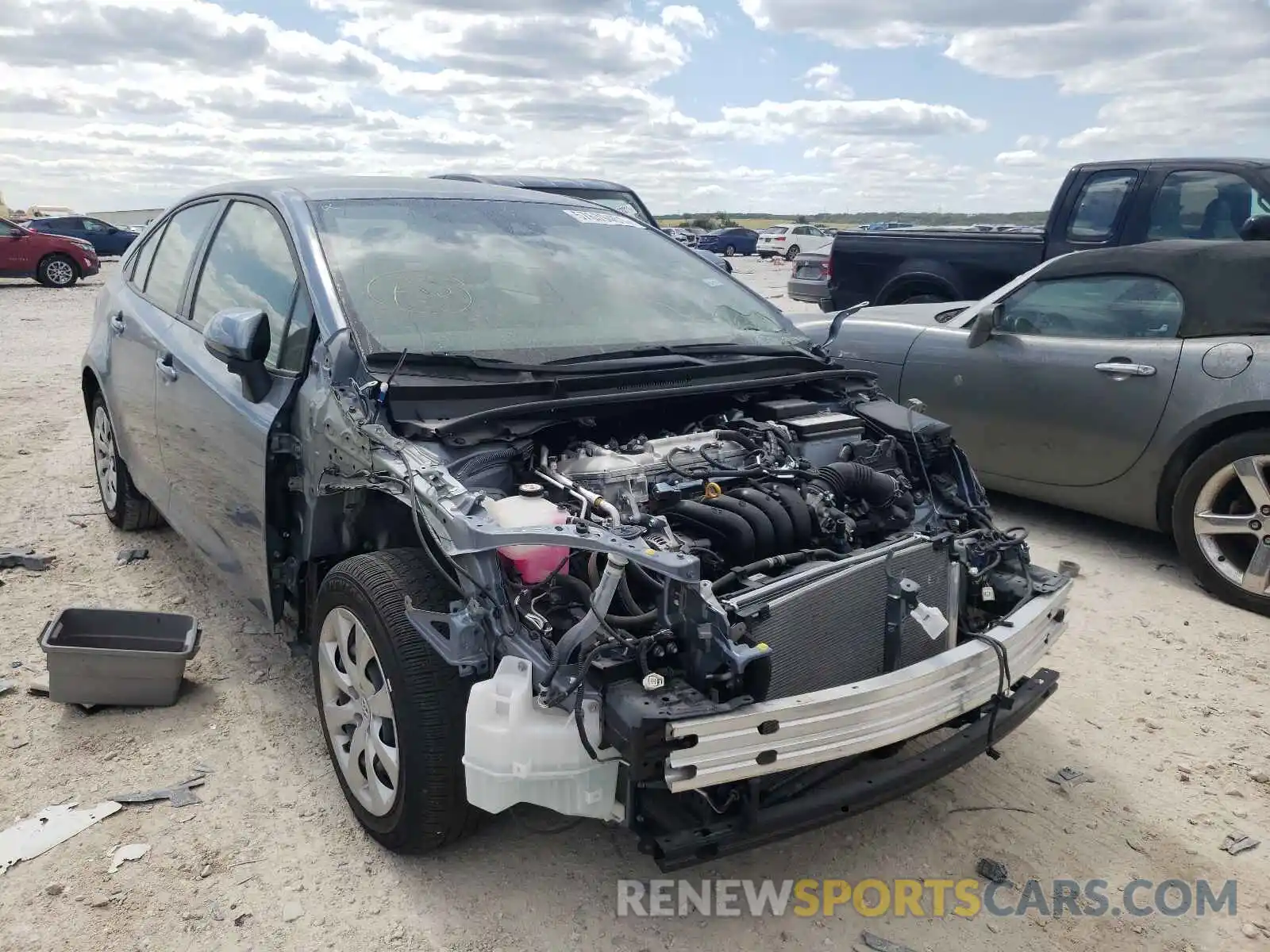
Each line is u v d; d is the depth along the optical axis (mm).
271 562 3248
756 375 3516
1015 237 8180
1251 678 4012
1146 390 4922
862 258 9219
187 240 4430
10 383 9336
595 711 2203
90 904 2549
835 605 2580
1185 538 4832
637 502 2760
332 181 4023
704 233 44156
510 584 2463
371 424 2779
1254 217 6750
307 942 2455
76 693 3406
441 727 2512
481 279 3520
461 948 2461
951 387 5793
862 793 2492
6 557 4723
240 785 3086
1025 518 6012
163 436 4102
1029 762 3406
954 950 2537
